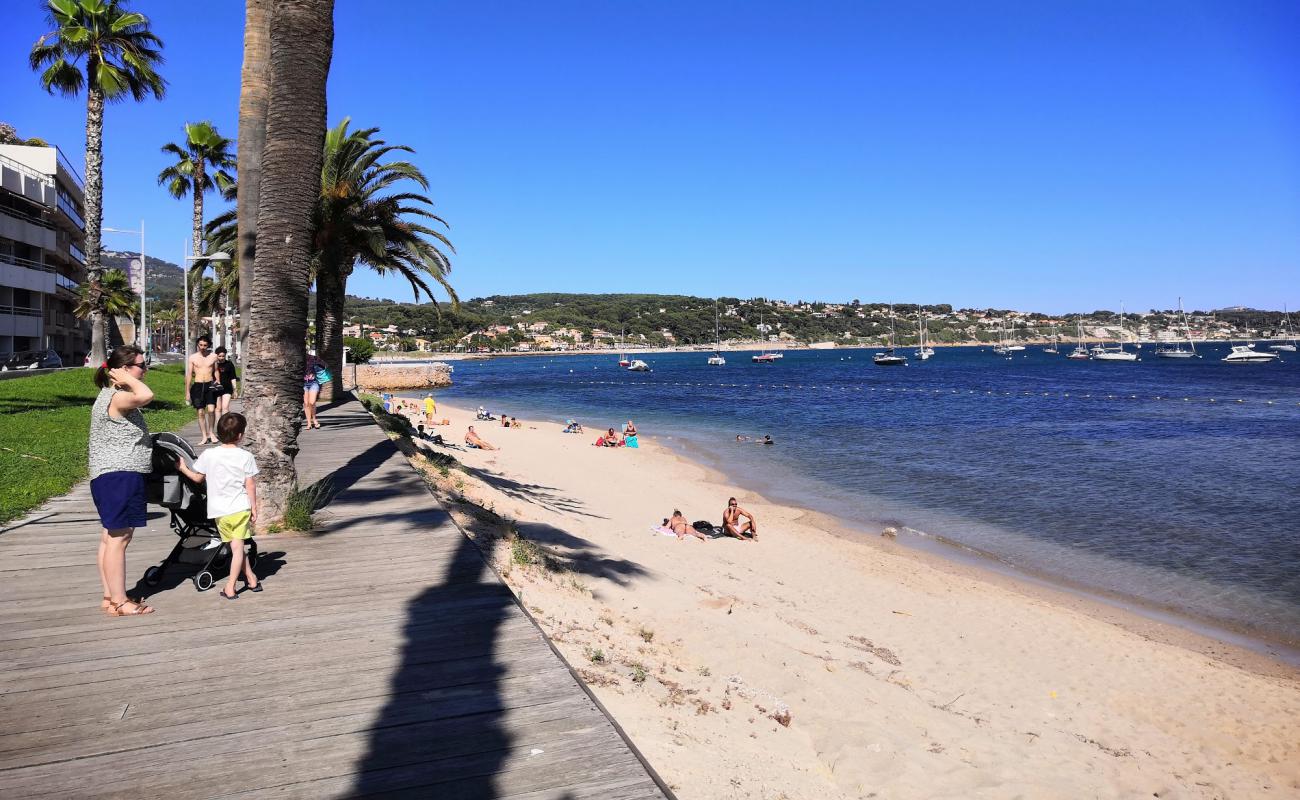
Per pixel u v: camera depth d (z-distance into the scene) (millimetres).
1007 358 169500
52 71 26172
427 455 14375
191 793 2836
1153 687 8672
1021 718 7539
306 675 3855
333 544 6449
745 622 8633
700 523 14609
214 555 5188
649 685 5551
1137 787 6344
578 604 7219
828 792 4805
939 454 28047
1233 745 7375
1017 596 11789
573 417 44344
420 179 19969
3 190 37781
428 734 3309
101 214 28109
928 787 5547
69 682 3711
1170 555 14516
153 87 28109
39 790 2830
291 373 6945
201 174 39000
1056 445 30672
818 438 33250
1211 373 98750
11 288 39375
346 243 18562
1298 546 15172
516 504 13047
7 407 16500
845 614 10266
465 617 4734
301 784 2910
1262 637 10516
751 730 5430
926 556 14195
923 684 8070
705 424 39969
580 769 3062
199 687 3691
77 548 6230
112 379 4609
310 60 6773
